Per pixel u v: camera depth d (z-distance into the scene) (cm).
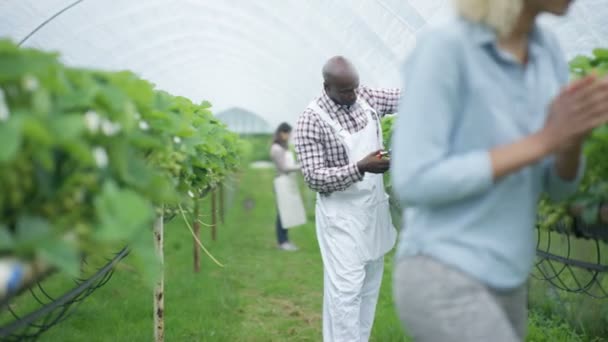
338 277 425
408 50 796
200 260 851
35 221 175
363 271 429
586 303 493
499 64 185
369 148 432
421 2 704
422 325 187
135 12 995
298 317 618
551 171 205
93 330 535
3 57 183
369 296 453
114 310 594
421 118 176
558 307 531
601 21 513
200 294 669
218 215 1291
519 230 188
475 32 182
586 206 254
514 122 183
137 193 213
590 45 528
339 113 430
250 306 655
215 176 547
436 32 181
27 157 175
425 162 174
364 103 442
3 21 754
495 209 184
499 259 184
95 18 911
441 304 183
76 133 176
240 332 557
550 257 430
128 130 204
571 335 479
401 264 196
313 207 1546
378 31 821
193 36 1319
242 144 936
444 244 185
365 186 421
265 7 1030
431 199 174
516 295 202
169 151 276
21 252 172
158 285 445
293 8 958
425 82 176
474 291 182
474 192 173
